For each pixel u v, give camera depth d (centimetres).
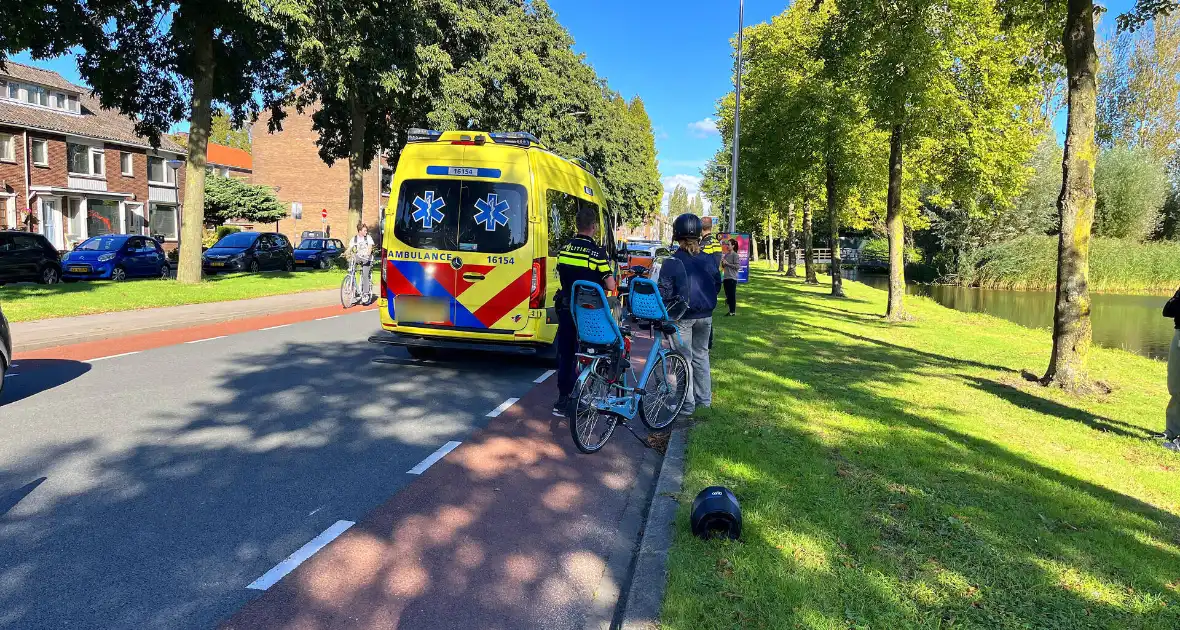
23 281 1869
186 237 1728
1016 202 3891
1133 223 3809
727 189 4075
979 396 766
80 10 1507
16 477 456
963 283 4053
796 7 2203
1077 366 818
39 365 837
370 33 1902
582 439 539
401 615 308
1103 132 845
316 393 715
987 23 1518
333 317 1398
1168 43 3991
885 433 582
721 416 625
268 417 618
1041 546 372
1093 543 378
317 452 527
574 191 959
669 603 302
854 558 352
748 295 2145
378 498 442
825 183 2527
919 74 1268
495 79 2378
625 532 409
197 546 367
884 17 1261
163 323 1169
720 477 462
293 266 2759
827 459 507
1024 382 862
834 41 1415
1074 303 817
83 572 335
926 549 364
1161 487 481
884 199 3117
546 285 838
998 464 507
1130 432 638
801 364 926
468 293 823
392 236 838
